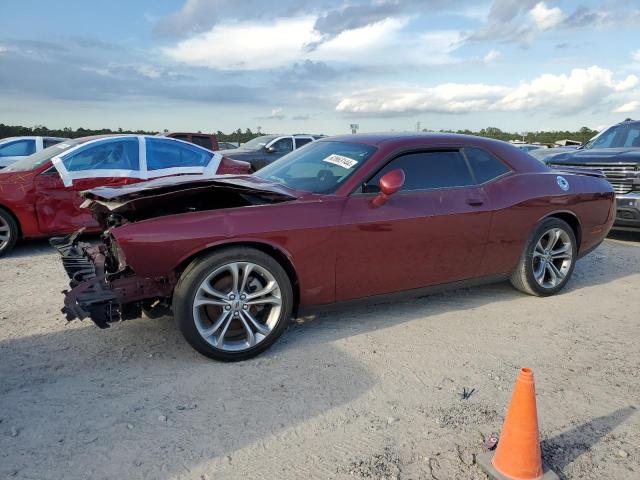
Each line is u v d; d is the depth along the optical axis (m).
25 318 4.24
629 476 2.40
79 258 4.12
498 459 2.39
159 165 7.55
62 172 6.85
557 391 3.16
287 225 3.53
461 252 4.30
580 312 4.56
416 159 4.20
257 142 16.81
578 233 5.16
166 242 3.22
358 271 3.85
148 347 3.68
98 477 2.34
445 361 3.55
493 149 4.68
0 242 6.60
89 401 2.96
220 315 3.43
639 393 3.16
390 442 2.63
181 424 2.75
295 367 3.42
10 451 2.50
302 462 2.47
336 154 4.33
